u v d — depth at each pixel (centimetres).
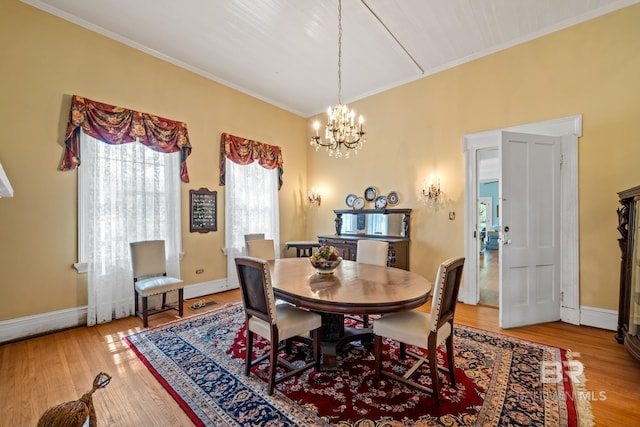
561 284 335
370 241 349
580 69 322
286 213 578
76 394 197
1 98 278
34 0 294
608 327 306
